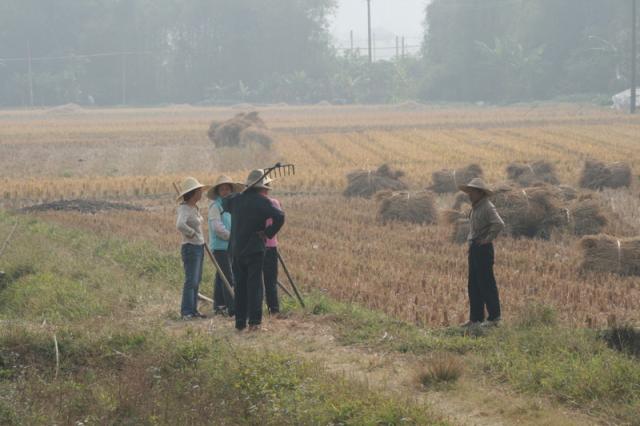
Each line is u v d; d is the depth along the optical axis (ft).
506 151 232.32
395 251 99.14
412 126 337.72
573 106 466.29
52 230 116.16
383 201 126.72
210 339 52.01
